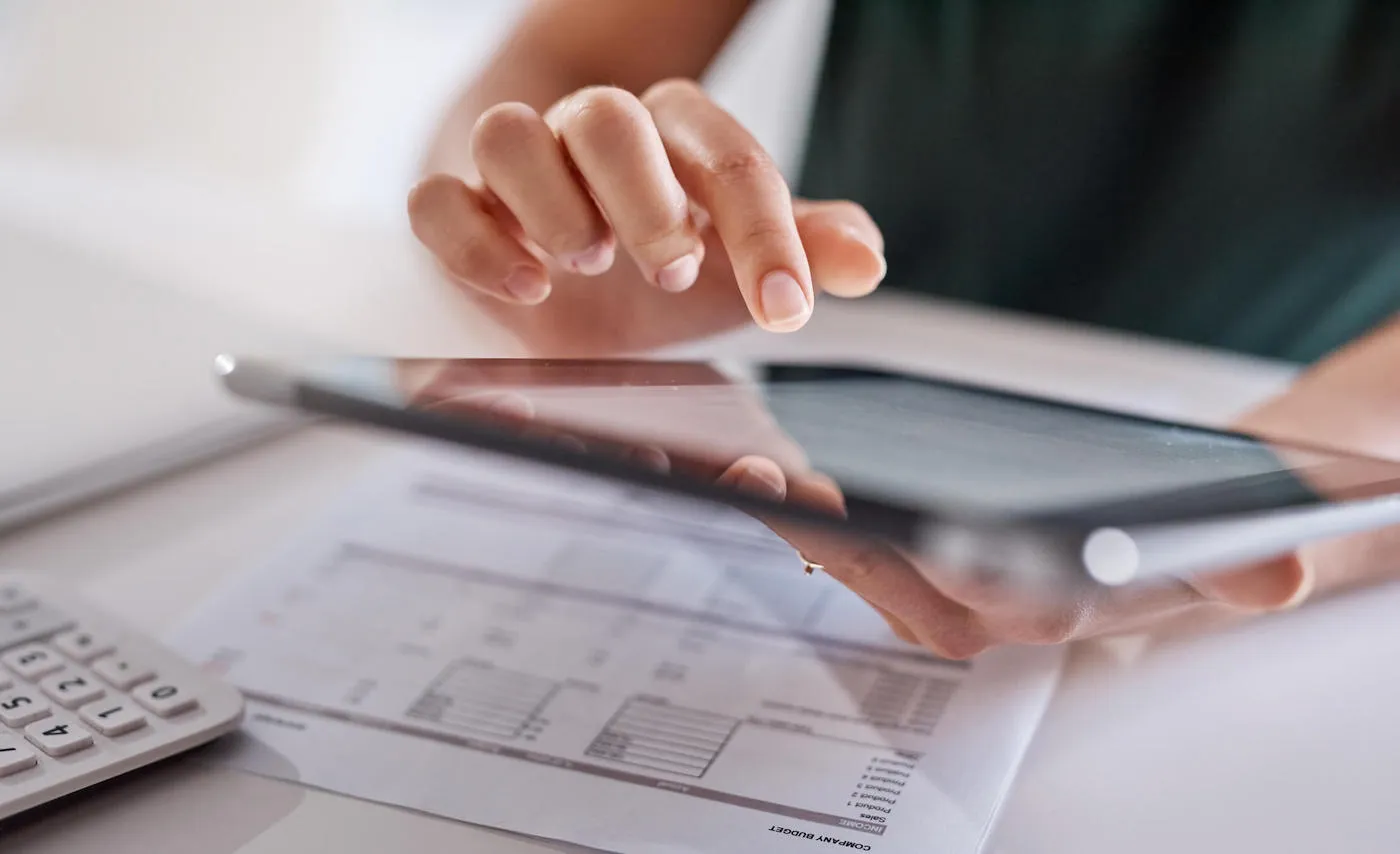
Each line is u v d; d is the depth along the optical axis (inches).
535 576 16.5
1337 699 13.0
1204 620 15.0
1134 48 33.9
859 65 37.2
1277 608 12.6
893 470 9.7
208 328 24.4
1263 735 12.5
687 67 31.8
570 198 16.0
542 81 28.6
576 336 22.0
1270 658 14.0
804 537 12.1
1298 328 33.8
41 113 49.6
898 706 13.3
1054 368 23.8
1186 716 12.9
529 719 13.2
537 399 11.3
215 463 20.1
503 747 12.7
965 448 10.9
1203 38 33.2
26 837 11.1
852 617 15.4
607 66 29.7
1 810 10.8
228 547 17.2
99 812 11.5
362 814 11.5
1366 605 15.1
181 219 32.5
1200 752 12.3
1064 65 34.5
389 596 15.9
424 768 12.3
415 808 11.6
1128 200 34.8
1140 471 10.4
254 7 53.4
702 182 16.0
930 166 36.4
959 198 36.2
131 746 11.8
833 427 11.5
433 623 15.3
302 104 54.7
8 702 12.3
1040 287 36.1
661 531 17.9
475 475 19.8
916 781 11.9
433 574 16.5
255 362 11.3
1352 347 21.8
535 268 16.6
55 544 17.2
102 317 25.2
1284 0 32.4
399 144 57.2
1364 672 13.5
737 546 17.4
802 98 42.5
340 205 52.3
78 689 12.5
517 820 11.4
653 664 14.3
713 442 10.3
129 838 11.1
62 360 23.1
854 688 13.7
